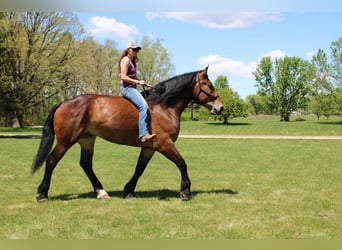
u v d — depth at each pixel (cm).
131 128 677
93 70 4081
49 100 4288
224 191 802
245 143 2195
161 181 931
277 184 888
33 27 3562
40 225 548
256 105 9862
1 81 3053
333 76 4691
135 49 684
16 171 1082
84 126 676
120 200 708
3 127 4219
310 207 661
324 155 1520
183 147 1914
